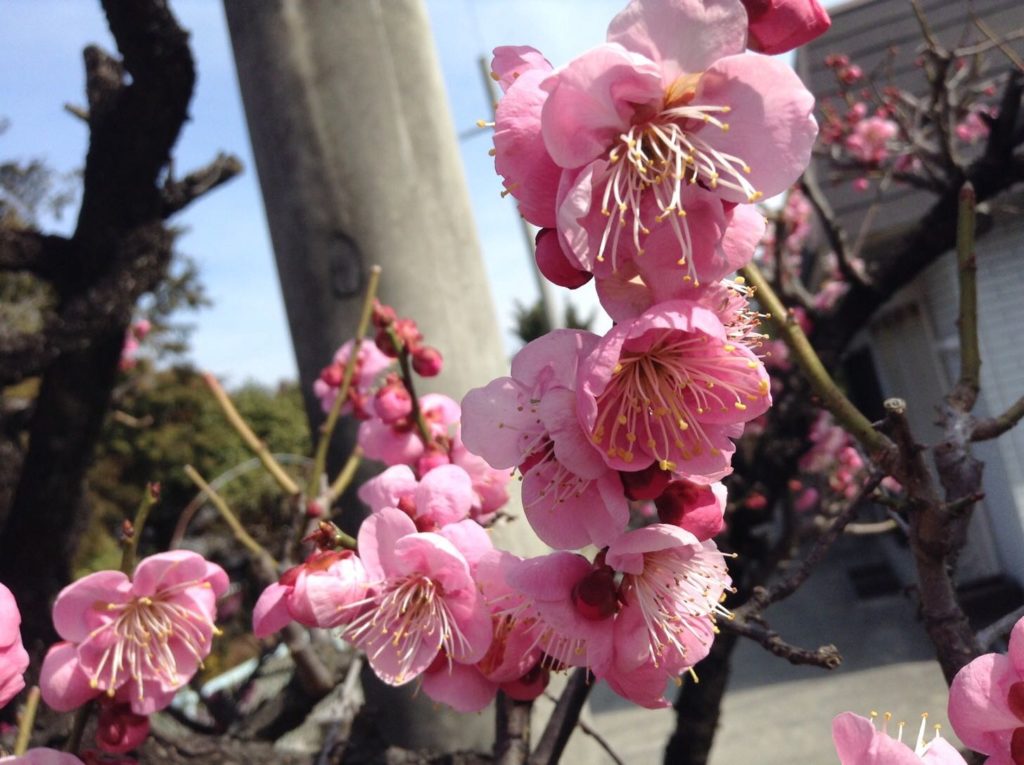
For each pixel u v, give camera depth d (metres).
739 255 0.13
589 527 0.14
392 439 0.28
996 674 0.14
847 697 0.95
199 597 0.20
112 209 0.47
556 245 0.13
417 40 0.43
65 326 0.46
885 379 1.45
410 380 0.27
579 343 0.14
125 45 0.45
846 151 0.79
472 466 0.24
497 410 0.15
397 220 0.41
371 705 0.36
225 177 0.52
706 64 0.12
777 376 0.63
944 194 0.46
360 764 0.33
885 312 1.31
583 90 0.12
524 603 0.17
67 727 0.30
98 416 0.49
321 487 0.40
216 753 0.31
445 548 0.17
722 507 0.14
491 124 0.14
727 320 0.13
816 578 1.54
